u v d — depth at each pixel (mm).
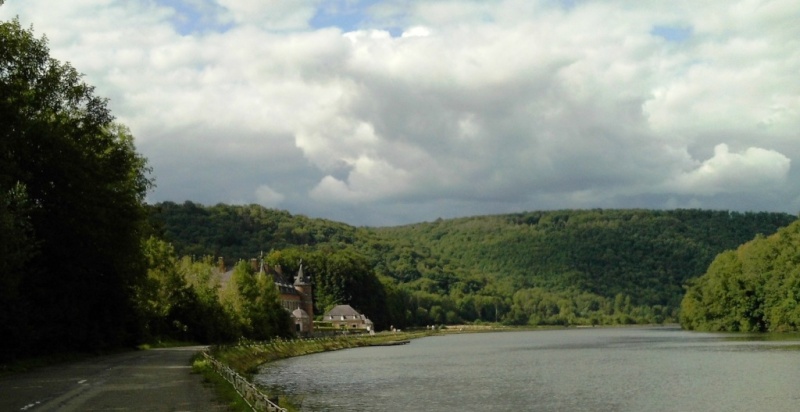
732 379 67688
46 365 54469
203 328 112188
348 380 71375
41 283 60062
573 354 116062
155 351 79500
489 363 97562
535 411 49250
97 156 69188
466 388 63562
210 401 31828
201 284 119438
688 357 97688
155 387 37531
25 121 56438
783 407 50375
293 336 157625
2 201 45125
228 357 71062
